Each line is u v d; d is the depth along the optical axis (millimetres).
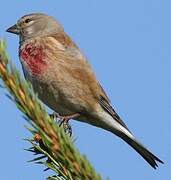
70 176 3828
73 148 3615
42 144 4535
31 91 3750
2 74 3742
